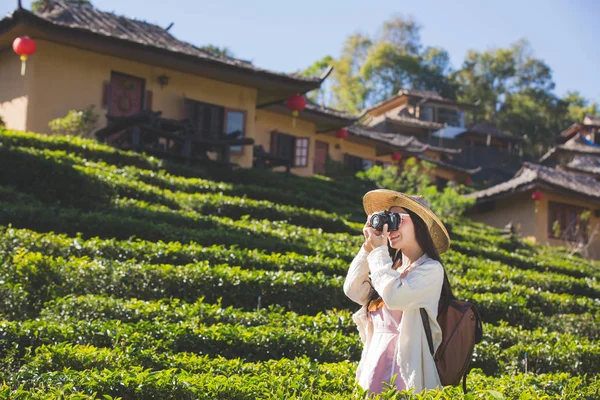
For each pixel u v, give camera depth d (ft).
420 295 11.97
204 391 15.47
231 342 22.81
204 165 63.21
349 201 70.69
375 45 239.09
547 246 93.71
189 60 67.21
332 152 104.99
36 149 49.06
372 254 12.34
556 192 98.94
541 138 228.43
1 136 50.11
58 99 63.46
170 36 73.67
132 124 60.34
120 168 53.62
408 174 88.53
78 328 21.07
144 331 21.95
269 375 16.62
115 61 66.95
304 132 95.81
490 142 189.78
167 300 27.35
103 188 45.21
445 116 187.42
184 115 71.05
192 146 64.75
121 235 37.11
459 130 183.52
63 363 18.03
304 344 23.57
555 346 27.89
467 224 86.43
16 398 14.08
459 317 12.42
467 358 12.36
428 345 12.14
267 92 78.23
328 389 15.85
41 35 61.16
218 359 19.31
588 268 66.44
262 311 27.12
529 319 36.09
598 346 28.17
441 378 12.32
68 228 36.52
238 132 67.36
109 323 21.91
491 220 107.65
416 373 11.97
